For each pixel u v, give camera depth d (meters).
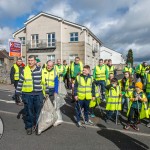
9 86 17.97
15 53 18.38
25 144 5.81
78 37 38.41
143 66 14.16
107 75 11.55
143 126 7.78
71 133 6.75
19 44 18.67
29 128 6.61
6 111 9.16
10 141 5.99
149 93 8.73
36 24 39.91
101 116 8.95
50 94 7.84
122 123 8.07
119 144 5.98
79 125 7.39
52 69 8.04
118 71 41.53
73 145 5.82
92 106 8.52
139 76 14.41
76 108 7.52
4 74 20.36
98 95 8.99
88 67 7.50
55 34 38.81
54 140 6.14
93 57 44.28
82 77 7.48
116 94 8.02
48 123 6.75
